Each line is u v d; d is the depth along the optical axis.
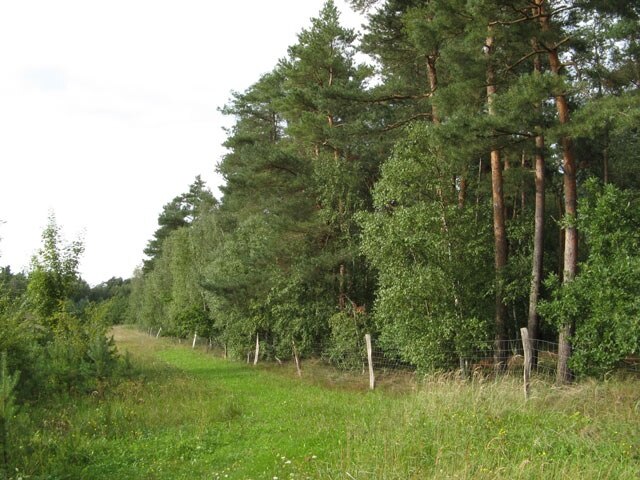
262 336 25.59
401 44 19.47
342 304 21.08
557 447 7.48
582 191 24.86
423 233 14.70
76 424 10.73
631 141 24.86
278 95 28.14
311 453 8.31
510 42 14.59
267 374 20.14
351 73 23.47
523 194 24.61
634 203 11.70
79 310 19.05
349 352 18.83
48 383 13.39
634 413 8.47
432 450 7.61
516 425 8.54
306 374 19.20
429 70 18.45
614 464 6.61
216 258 31.09
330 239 22.27
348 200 21.12
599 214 11.20
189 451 9.20
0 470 7.26
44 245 19.50
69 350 14.92
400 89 18.72
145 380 16.53
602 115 11.42
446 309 14.48
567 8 13.12
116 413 11.65
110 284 103.88
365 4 19.34
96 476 7.98
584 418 8.55
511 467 6.60
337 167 21.22
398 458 7.21
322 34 22.88
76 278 20.00
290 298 21.98
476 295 15.09
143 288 64.38
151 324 54.19
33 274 19.27
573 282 11.40
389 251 15.15
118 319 80.31
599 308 10.52
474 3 12.90
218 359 27.30
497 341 14.41
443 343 14.34
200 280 26.38
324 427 10.05
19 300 14.41
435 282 14.38
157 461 8.68
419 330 14.49
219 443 9.68
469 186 18.14
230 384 17.36
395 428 8.84
